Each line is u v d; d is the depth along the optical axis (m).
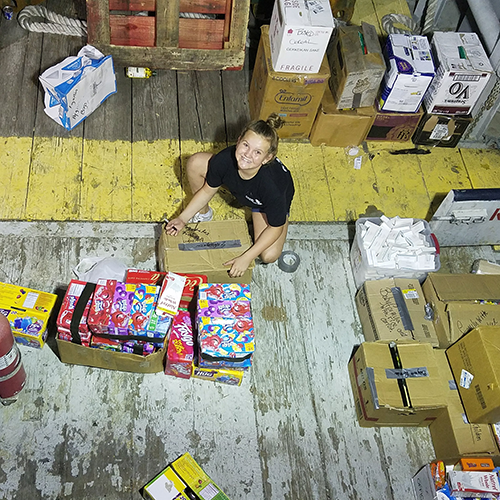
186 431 2.25
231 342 2.16
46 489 2.06
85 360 2.28
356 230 2.69
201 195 2.47
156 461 2.17
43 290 2.51
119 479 2.12
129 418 2.25
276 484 2.19
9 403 2.21
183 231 2.48
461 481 2.14
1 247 2.59
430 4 3.71
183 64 3.33
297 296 2.67
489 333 2.23
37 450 2.13
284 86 2.89
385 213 3.03
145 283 2.34
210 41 3.28
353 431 2.35
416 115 3.11
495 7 3.27
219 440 2.25
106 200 2.82
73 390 2.28
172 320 2.21
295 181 3.06
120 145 3.03
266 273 2.71
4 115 3.01
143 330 2.11
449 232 2.86
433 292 2.50
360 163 3.18
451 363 2.36
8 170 2.83
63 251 2.62
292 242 2.84
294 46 2.74
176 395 2.33
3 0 3.38
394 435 2.36
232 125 3.22
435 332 2.46
